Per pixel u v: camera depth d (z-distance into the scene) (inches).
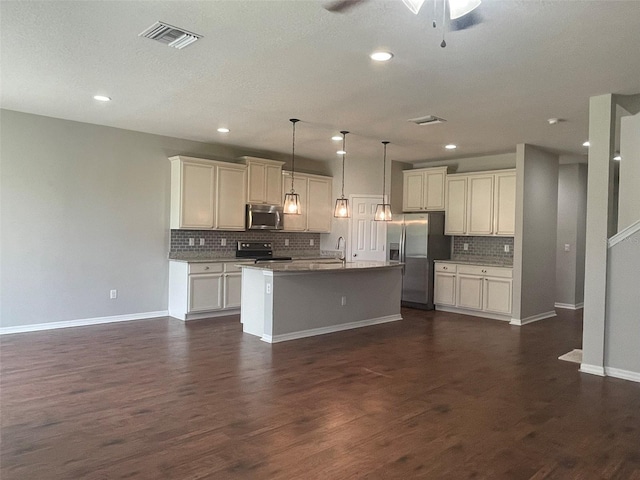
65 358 175.5
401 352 195.0
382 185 318.0
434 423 122.2
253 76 151.9
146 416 123.2
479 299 279.1
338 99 176.1
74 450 103.8
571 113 191.0
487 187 285.3
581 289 326.0
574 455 105.6
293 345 203.2
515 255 261.7
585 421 125.0
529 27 112.3
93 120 221.9
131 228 245.3
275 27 115.1
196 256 271.0
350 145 270.4
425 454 104.8
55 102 189.5
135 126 232.2
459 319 271.6
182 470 95.8
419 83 155.5
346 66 140.9
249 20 111.5
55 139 218.5
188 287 246.8
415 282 306.5
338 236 325.7
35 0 103.3
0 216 205.5
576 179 320.5
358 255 320.2
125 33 120.5
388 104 181.3
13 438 109.2
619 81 151.2
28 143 211.2
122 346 194.5
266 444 108.3
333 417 124.9
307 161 324.2
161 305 259.0
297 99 177.0
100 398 135.7
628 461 103.1
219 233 281.3
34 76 155.9
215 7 105.3
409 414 128.0
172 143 258.4
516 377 162.9
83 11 108.6
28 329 215.2
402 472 96.7
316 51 129.7
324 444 108.8
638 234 161.6
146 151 248.7
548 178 280.5
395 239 314.8
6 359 172.6
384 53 130.0
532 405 136.3
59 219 221.3
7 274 208.2
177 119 214.5
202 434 113.0
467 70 142.4
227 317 260.8
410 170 326.6
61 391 140.9
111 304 240.1
